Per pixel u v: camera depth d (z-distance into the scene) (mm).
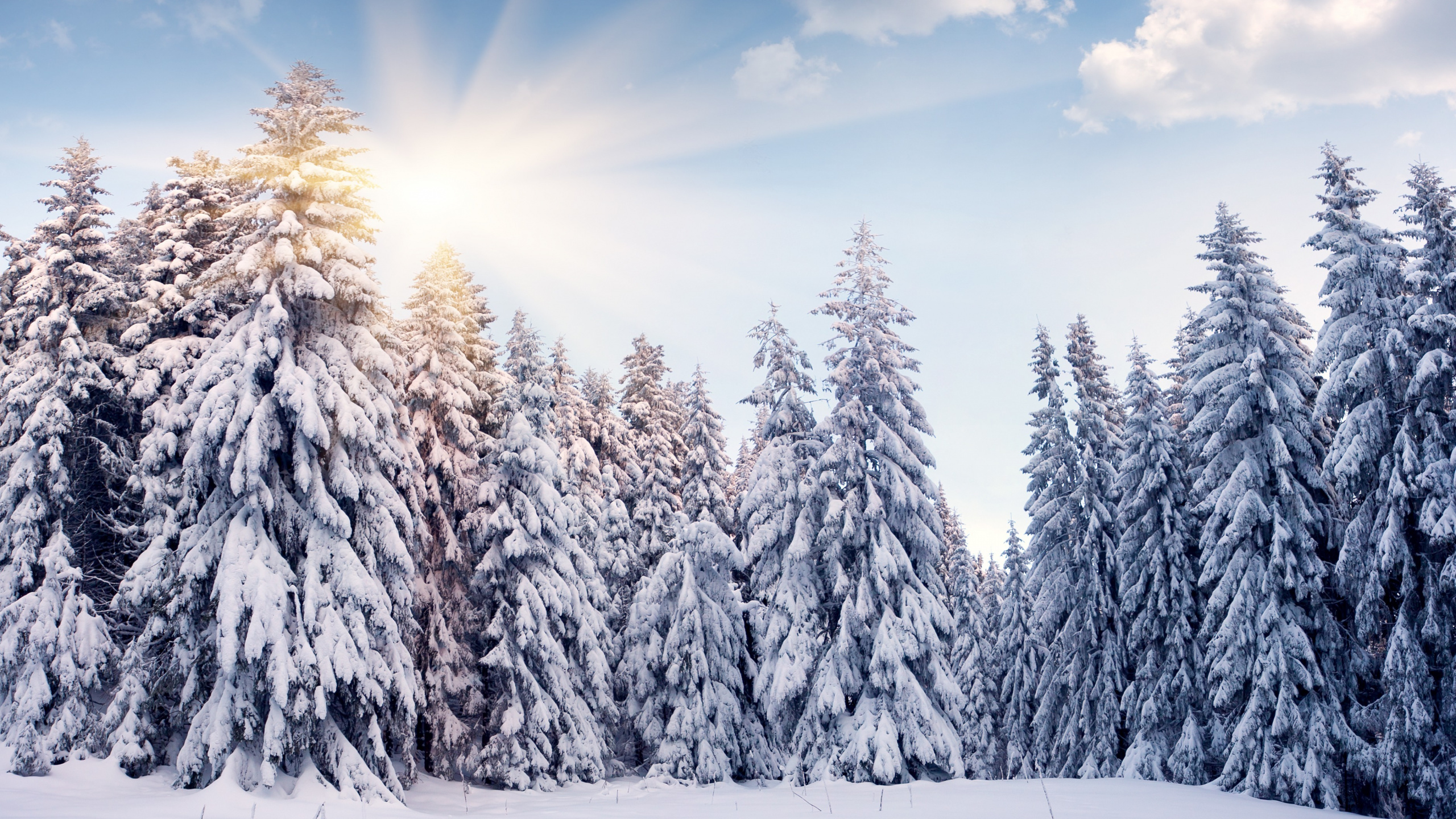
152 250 25391
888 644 23359
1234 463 23266
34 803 14992
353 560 18422
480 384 30219
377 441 19547
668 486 36000
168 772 18250
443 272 29078
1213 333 24766
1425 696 18750
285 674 16344
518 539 25891
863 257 27281
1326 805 19062
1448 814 18031
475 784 25500
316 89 21312
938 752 23094
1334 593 22672
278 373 18219
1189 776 23500
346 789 17219
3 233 23234
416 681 20812
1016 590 38375
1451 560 18484
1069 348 31812
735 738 28609
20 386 20797
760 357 29125
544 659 25781
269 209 19344
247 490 17781
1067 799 18266
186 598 17312
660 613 29859
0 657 18594
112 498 23484
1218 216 25094
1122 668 28453
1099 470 30281
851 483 25922
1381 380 20734
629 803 20516
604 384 39344
